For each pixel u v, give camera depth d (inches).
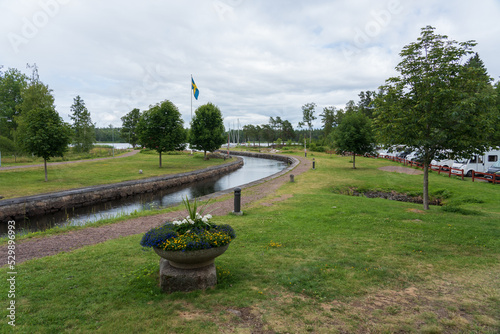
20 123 1680.6
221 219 429.1
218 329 139.3
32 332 135.9
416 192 745.6
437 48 413.1
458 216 430.3
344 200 587.8
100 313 155.4
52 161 1592.0
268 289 187.2
